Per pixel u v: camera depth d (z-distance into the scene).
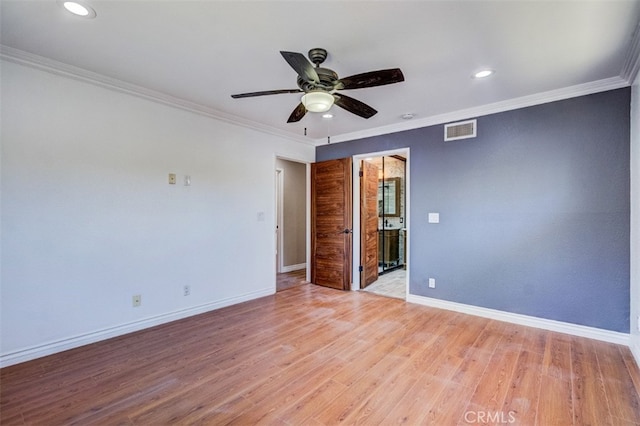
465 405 1.87
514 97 3.11
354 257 4.70
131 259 2.98
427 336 2.90
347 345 2.71
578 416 1.77
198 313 3.52
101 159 2.79
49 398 1.94
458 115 3.56
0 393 1.99
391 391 2.02
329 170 4.79
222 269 3.77
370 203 5.11
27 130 2.40
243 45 2.18
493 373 2.23
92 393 2.00
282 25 1.93
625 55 2.27
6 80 2.31
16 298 2.36
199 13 1.82
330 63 2.40
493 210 3.36
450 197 3.65
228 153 3.84
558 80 2.71
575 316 2.91
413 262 3.98
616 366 2.31
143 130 3.06
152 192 3.13
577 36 2.03
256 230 4.18
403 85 2.81
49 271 2.51
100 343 2.73
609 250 2.75
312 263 5.03
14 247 2.35
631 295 2.62
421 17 1.84
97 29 2.00
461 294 3.59
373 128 4.27
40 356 2.46
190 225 3.46
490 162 3.37
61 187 2.56
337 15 1.82
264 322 3.27
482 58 2.33
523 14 1.81
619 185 2.70
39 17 1.87
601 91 2.77
